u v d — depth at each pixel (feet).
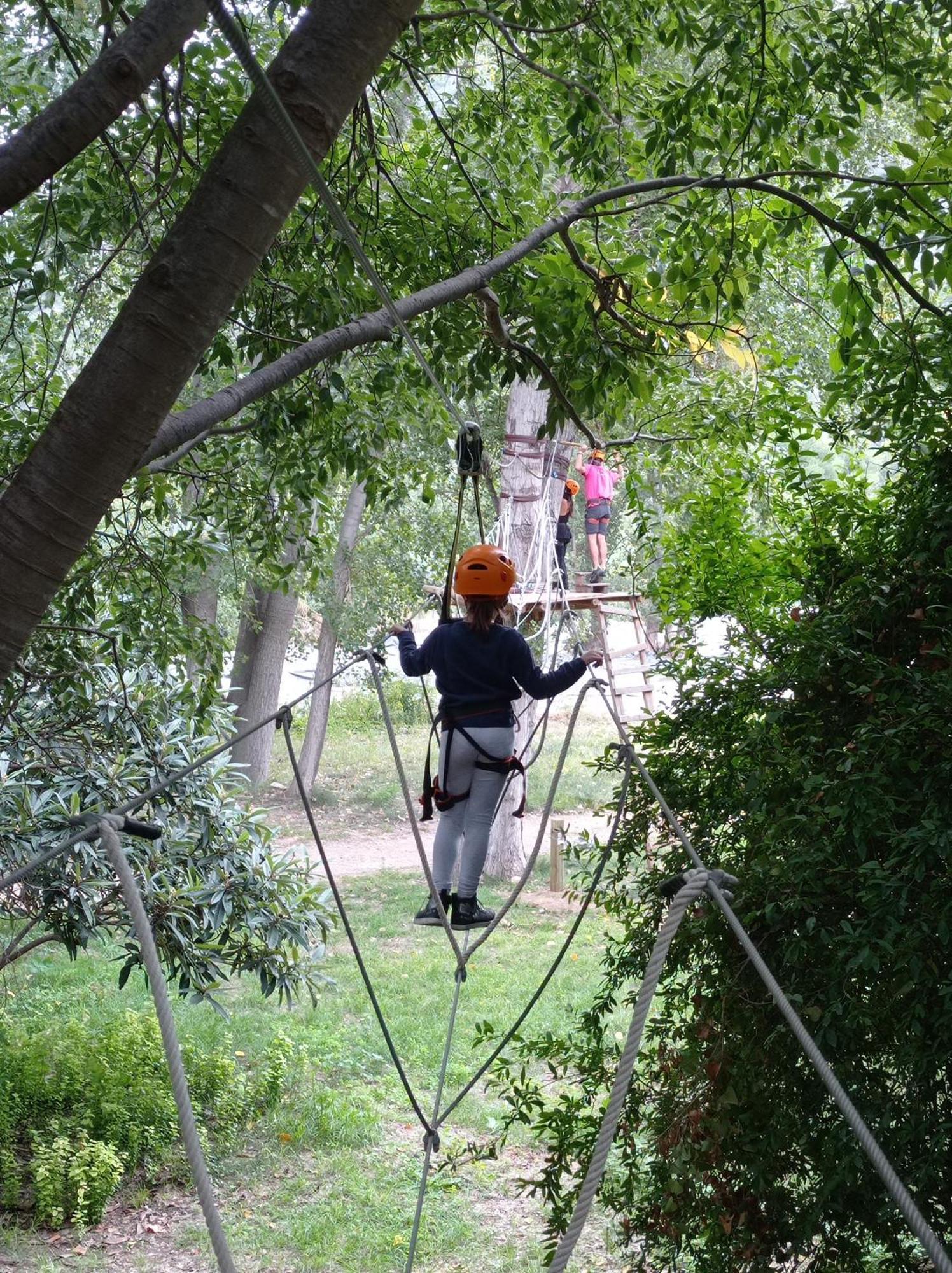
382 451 25.85
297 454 23.86
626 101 21.75
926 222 18.28
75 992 38.70
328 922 30.53
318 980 39.42
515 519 49.49
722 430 24.48
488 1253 24.66
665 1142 16.46
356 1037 35.32
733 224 19.62
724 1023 15.94
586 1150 18.22
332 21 10.08
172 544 24.48
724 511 19.94
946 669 15.24
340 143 23.52
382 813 64.95
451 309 21.25
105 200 20.38
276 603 67.87
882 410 17.52
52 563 9.78
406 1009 37.40
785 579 19.42
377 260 21.93
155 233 23.99
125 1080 28.89
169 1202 26.94
